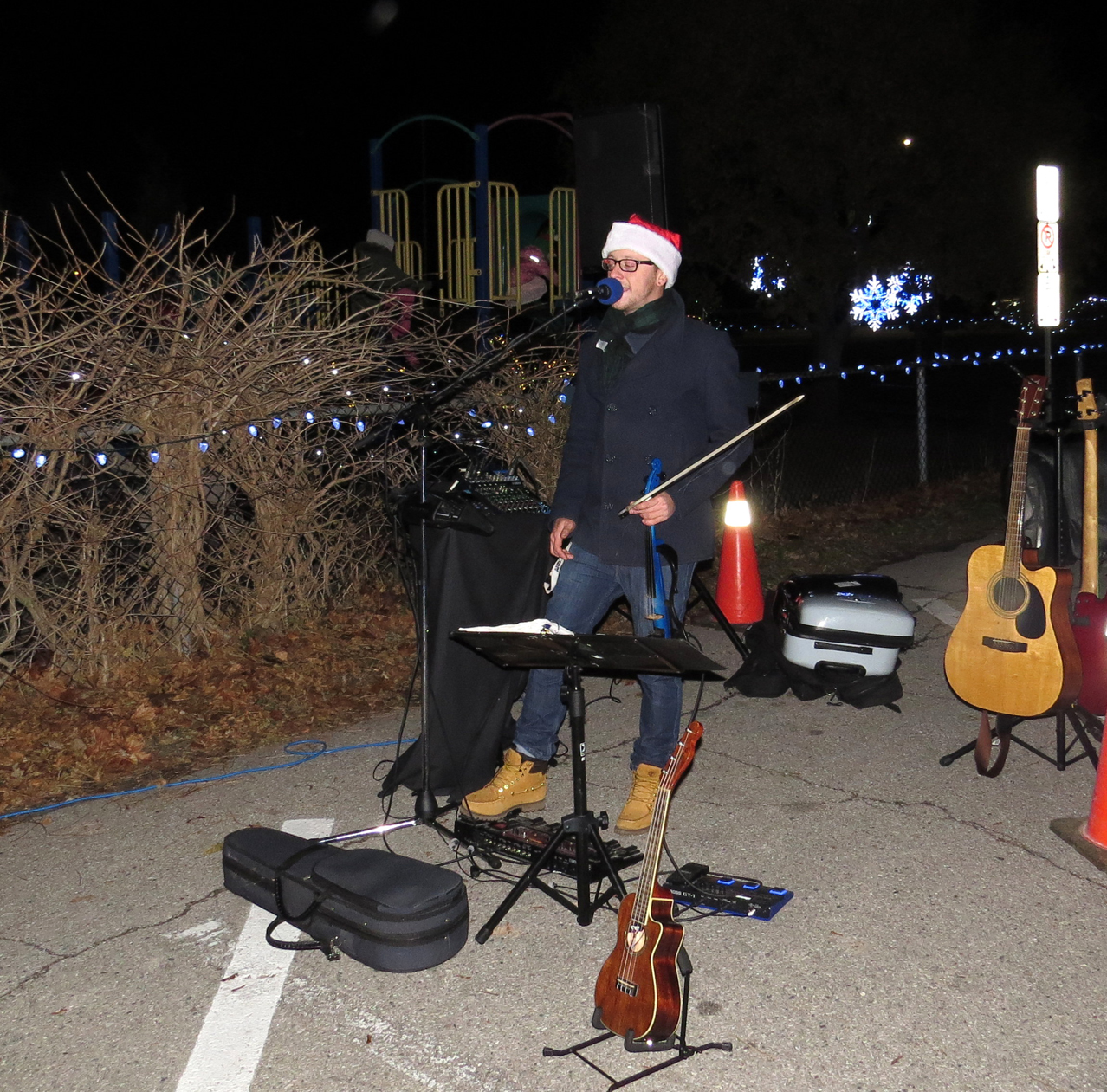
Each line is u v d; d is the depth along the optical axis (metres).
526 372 7.19
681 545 3.88
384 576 6.96
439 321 6.57
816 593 5.45
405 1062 2.90
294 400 5.68
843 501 10.69
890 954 3.33
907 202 14.16
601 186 8.62
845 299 15.98
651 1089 2.79
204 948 3.41
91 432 5.22
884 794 4.41
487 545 4.11
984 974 3.22
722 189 14.37
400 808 4.35
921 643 6.46
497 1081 2.83
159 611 5.75
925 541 9.21
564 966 3.30
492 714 4.26
